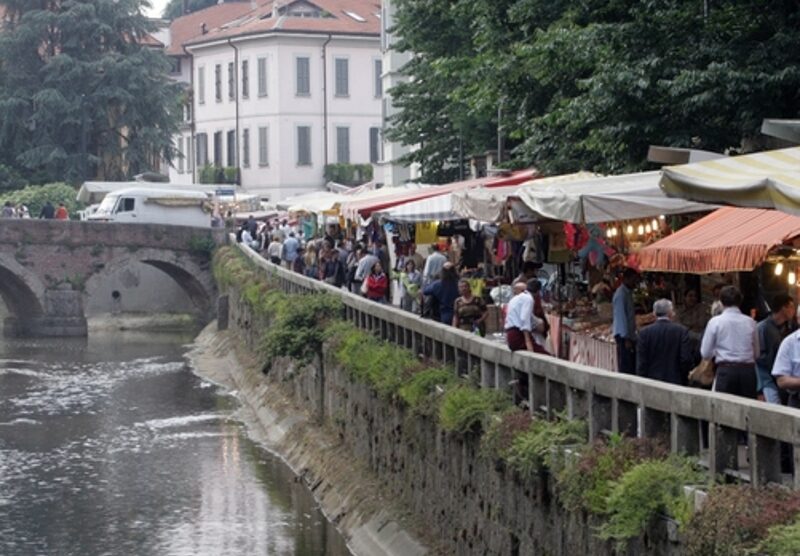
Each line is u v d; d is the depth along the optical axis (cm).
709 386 2064
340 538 3269
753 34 3011
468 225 4147
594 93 3042
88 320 8931
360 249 4897
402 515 3005
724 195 1773
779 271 2377
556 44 3175
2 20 10912
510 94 3803
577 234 2900
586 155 3475
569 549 1986
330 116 11375
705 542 1546
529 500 2164
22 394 5797
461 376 2773
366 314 3862
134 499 3769
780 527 1437
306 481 3881
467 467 2527
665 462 1738
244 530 3388
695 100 2900
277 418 4691
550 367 2194
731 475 1659
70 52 10381
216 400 5572
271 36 11206
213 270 8400
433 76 5300
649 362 2172
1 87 10325
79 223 8381
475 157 5294
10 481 4044
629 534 1711
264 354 4344
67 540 3362
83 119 10231
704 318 2552
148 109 10456
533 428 2145
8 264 8250
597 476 1838
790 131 2081
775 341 2009
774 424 1555
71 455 4422
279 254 6750
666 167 1881
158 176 10006
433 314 3362
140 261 8506
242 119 11556
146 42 11700
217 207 9031
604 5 3369
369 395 3431
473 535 2489
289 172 11275
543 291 3303
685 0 3028
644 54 3045
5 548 3300
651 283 2811
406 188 5172
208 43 11788
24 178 10356
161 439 4672
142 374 6425
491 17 3934
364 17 11625
